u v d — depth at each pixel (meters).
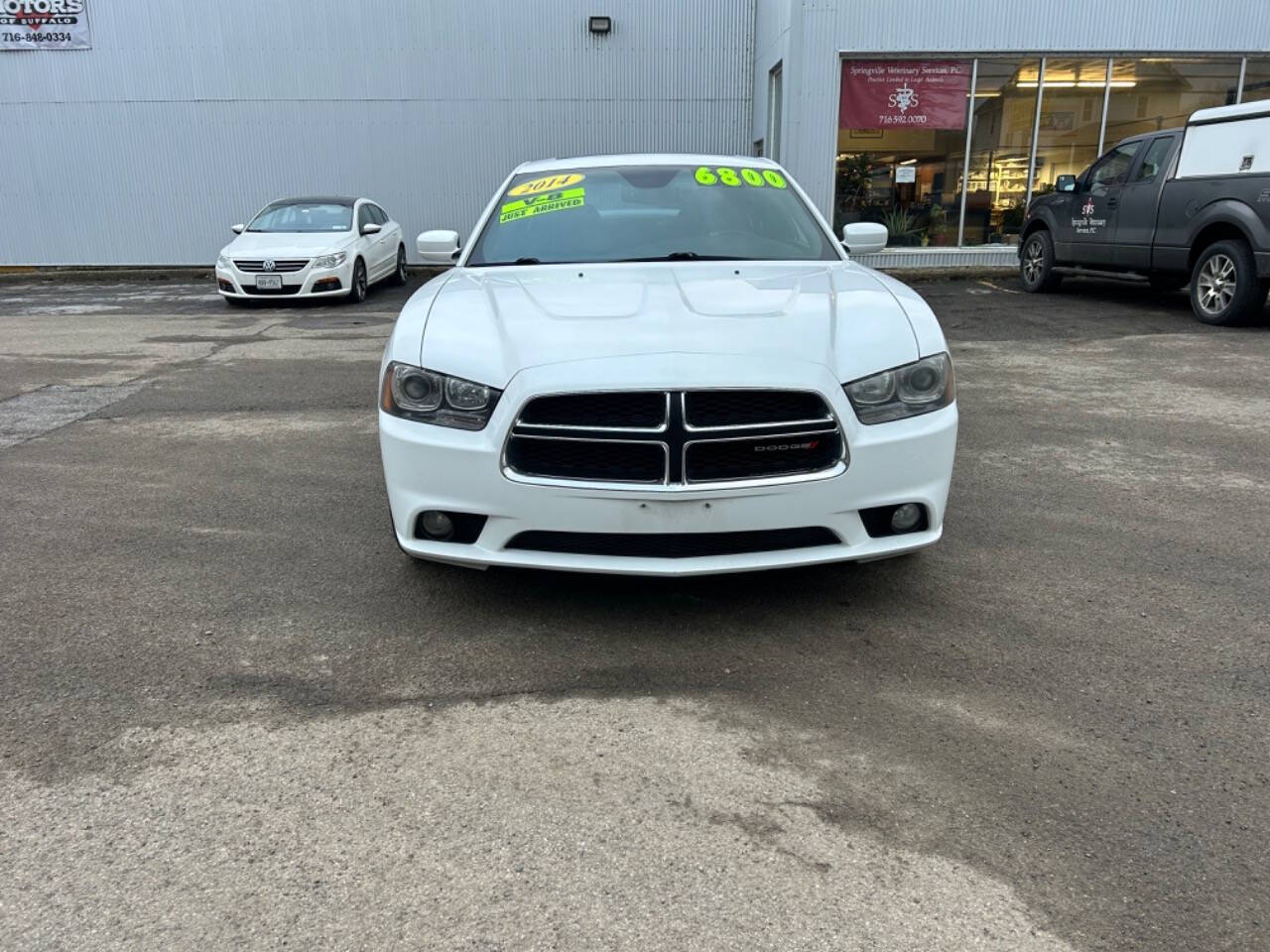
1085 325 9.60
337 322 10.82
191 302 13.20
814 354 2.96
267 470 5.04
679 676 2.87
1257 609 3.30
